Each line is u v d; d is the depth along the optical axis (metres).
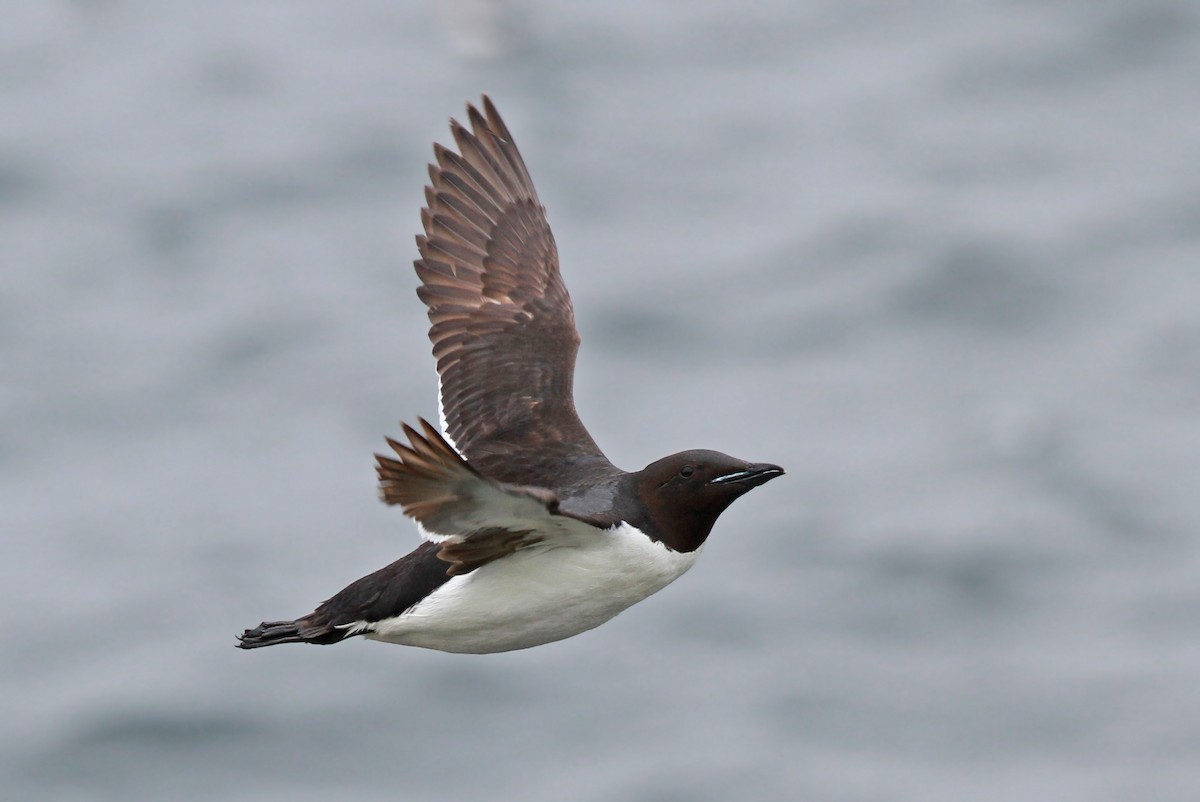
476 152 10.85
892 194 32.75
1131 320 27.48
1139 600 21.06
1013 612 21.00
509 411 9.99
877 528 22.41
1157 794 18.08
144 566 22.17
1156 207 31.23
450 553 8.50
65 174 35.53
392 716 19.39
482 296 10.50
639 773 18.48
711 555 22.03
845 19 42.12
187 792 18.33
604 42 41.22
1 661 20.31
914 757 18.80
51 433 25.94
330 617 9.12
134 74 40.38
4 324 29.56
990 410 25.19
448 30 41.97
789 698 19.67
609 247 31.53
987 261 29.47
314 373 27.16
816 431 24.95
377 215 33.47
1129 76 37.25
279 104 38.56
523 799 18.19
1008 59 38.72
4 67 40.94
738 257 30.58
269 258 31.75
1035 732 19.12
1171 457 23.75
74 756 18.88
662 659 20.30
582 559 8.95
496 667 20.16
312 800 18.28
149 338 28.78
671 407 25.66
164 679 19.86
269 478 24.22
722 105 38.22
